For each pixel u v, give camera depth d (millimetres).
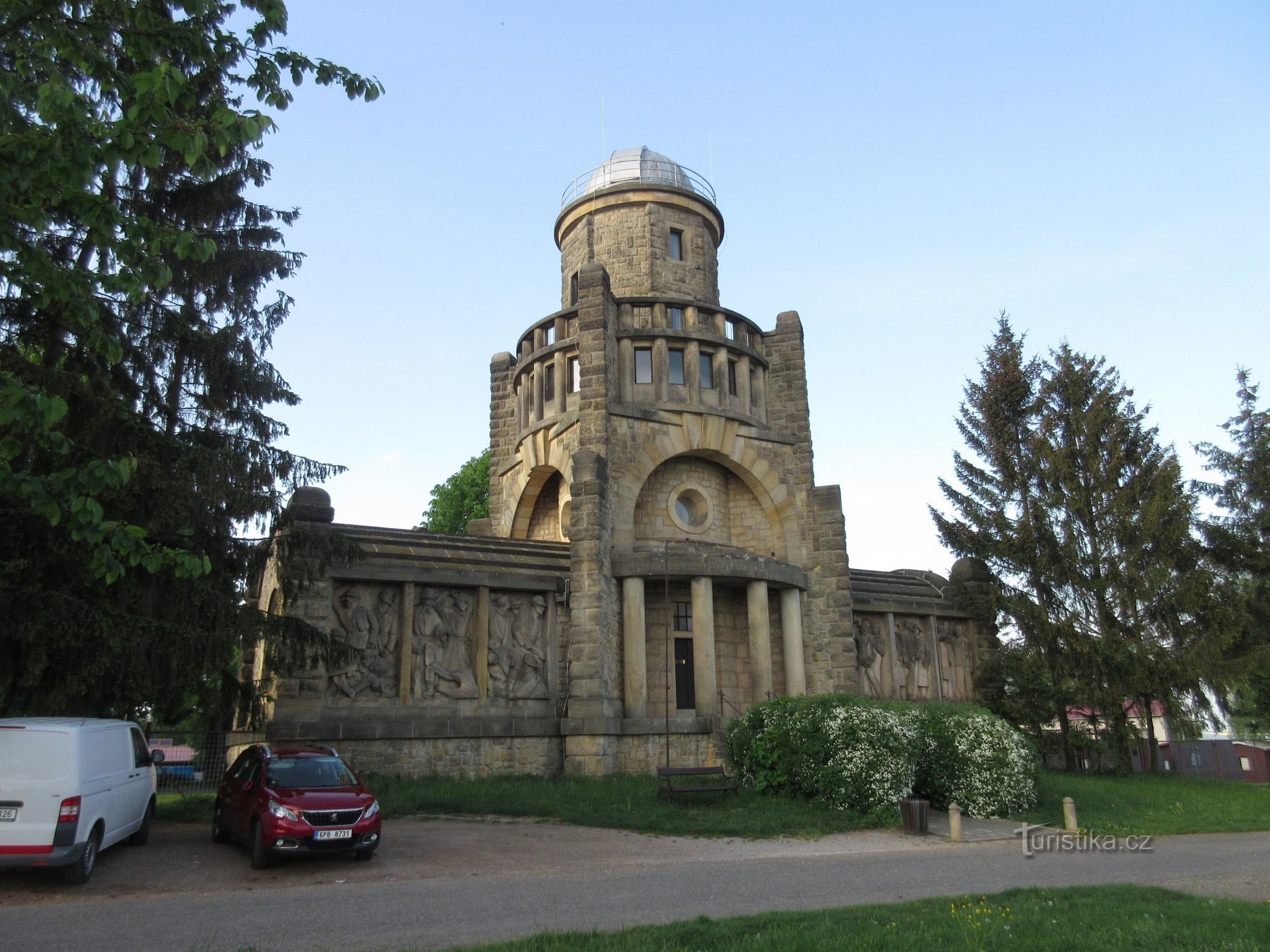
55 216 15547
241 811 14945
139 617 16125
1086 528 35000
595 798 21078
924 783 22406
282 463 19625
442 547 27016
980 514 36625
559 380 31750
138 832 15578
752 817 19328
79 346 16672
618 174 37469
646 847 16469
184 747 23859
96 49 10445
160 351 18203
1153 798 25562
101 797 13000
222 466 17562
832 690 30656
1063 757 34219
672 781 23266
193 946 9320
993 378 37250
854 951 8719
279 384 20281
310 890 12375
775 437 33000
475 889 12516
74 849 12086
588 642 26000
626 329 31812
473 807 19906
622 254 35469
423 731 23953
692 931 9516
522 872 13883
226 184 19734
